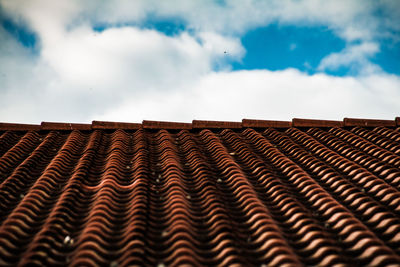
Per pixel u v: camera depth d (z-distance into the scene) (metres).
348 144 8.84
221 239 4.89
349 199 6.23
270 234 4.91
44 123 9.41
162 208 5.73
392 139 9.11
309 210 5.82
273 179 6.79
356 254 4.68
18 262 4.36
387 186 6.50
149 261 4.47
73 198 5.90
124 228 5.14
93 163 7.44
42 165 7.48
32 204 5.64
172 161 7.30
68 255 4.57
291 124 9.93
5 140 8.58
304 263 4.50
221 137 9.20
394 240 5.04
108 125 9.56
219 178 6.84
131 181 6.67
